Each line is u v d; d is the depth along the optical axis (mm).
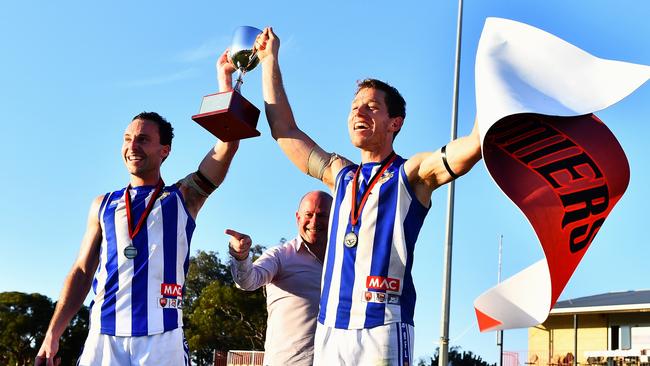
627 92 3449
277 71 4812
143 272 4707
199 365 39719
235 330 39406
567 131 3574
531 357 27953
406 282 4008
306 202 5980
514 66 3586
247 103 4574
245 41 4934
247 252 5629
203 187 4984
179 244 4859
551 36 3650
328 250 4191
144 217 4801
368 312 3932
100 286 4742
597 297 28094
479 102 3455
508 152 3543
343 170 4367
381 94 4242
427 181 4023
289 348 5836
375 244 4016
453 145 3842
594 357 25531
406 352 3896
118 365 4602
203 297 40312
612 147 3543
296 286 5938
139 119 4961
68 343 36656
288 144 4625
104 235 4828
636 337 25625
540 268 3467
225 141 4777
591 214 3553
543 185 3504
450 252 15656
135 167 4879
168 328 4691
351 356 3904
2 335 44188
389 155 4242
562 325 27531
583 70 3576
